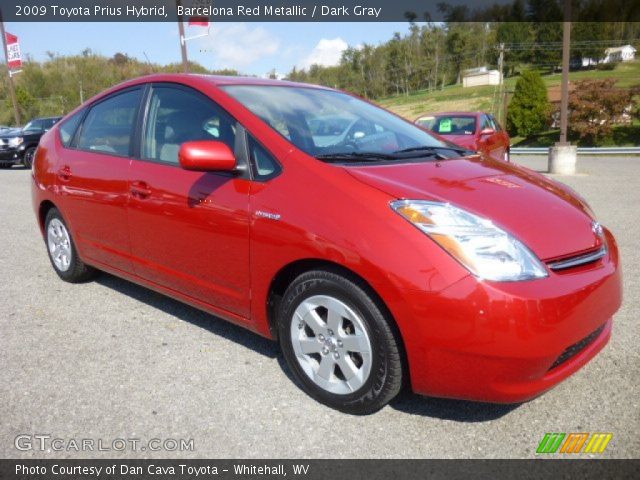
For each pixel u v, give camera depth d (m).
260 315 2.83
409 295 2.22
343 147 3.01
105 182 3.65
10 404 2.67
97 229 3.83
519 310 2.14
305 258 2.51
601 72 60.38
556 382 2.35
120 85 3.95
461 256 2.21
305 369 2.68
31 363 3.09
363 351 2.43
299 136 2.95
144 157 3.46
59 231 4.43
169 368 3.03
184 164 2.70
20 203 8.92
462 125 10.60
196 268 3.10
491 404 2.65
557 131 32.59
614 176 12.11
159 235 3.28
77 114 4.31
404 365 2.41
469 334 2.17
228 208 2.83
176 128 3.32
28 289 4.38
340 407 2.57
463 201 2.48
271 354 3.20
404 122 3.80
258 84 3.47
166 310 3.89
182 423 2.51
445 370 2.26
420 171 2.78
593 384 2.80
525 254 2.28
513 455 2.28
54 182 4.20
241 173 2.86
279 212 2.61
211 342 3.36
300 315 2.65
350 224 2.39
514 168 3.29
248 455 2.29
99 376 2.94
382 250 2.29
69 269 4.38
